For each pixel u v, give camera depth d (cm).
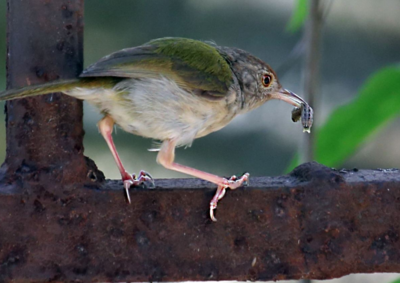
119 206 639
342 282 1555
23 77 648
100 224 639
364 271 665
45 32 648
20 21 646
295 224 656
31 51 648
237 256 652
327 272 661
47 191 632
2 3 1559
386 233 663
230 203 648
